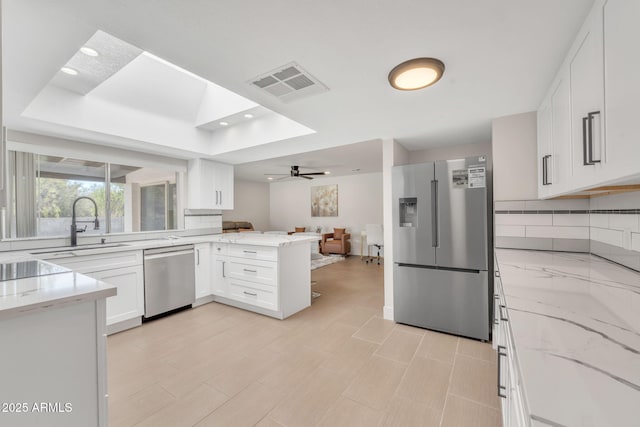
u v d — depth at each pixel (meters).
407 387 1.86
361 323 2.91
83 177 3.07
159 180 3.79
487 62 1.47
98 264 2.56
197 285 3.43
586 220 2.03
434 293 2.70
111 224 3.30
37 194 2.75
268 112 3.04
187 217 4.03
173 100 3.13
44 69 1.53
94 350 1.12
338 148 3.95
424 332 2.69
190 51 1.37
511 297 1.06
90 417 1.11
